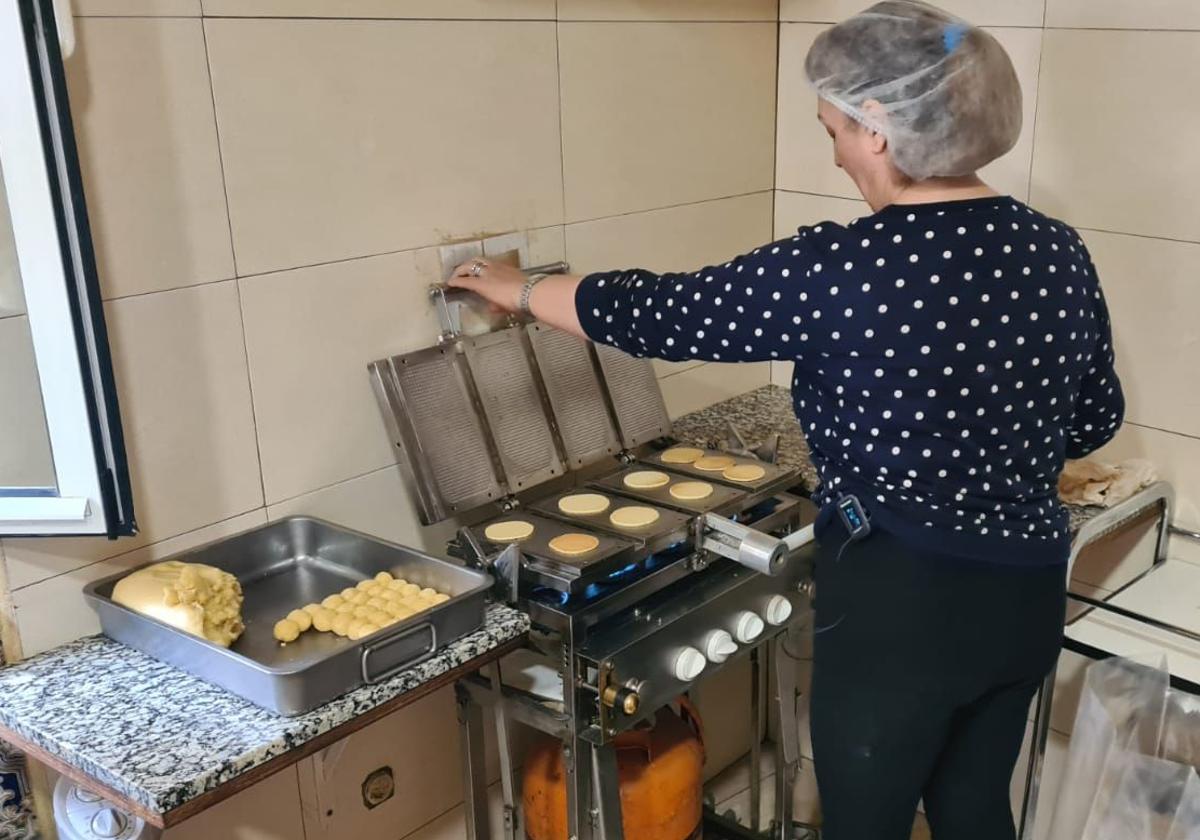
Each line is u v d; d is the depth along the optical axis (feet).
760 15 7.47
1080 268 4.61
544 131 6.31
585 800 5.46
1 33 3.99
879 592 4.70
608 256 6.86
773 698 8.53
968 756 5.27
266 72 5.10
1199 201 6.07
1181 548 6.59
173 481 5.14
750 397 8.02
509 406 6.13
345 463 5.79
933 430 4.41
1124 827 5.69
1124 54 6.17
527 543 5.47
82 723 4.21
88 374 4.34
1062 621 4.94
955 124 4.27
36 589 4.81
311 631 4.96
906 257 4.30
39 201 4.14
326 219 5.45
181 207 4.94
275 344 5.38
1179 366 6.35
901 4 4.52
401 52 5.57
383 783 6.32
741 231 7.79
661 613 5.49
